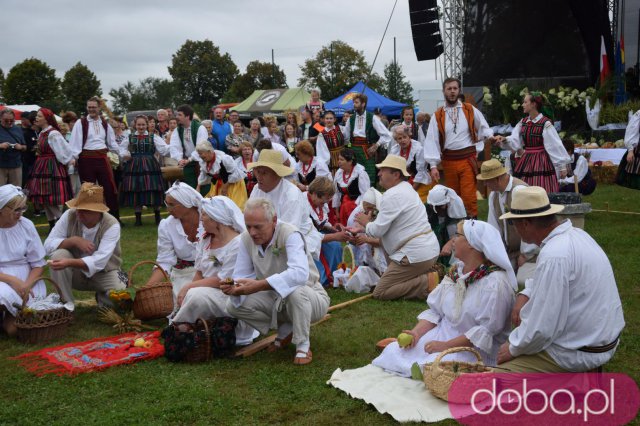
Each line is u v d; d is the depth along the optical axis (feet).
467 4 63.00
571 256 11.16
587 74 62.23
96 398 12.81
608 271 11.46
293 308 14.62
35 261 18.29
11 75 160.15
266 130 45.80
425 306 19.43
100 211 18.22
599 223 32.04
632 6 60.18
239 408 12.21
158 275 18.42
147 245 30.32
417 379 13.05
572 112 58.95
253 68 200.13
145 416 11.87
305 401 12.46
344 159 26.99
